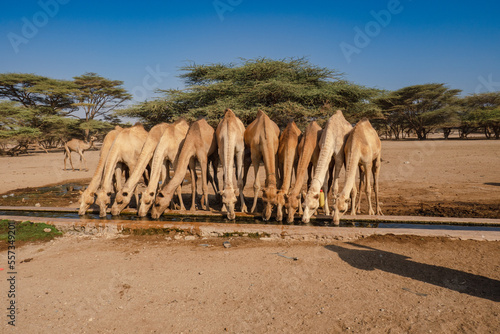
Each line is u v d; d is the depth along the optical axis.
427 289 4.29
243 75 22.72
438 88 51.34
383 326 3.53
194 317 3.78
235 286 4.48
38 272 4.99
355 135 6.92
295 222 6.89
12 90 44.94
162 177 8.05
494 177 12.98
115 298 4.21
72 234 6.80
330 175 8.35
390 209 8.55
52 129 44.75
